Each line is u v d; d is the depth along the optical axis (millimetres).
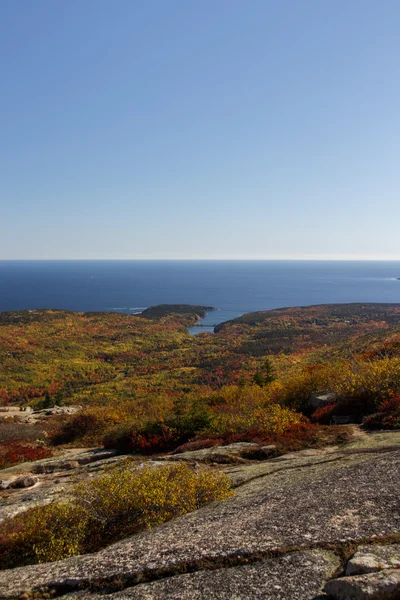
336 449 9281
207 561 3787
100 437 18375
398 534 3793
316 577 3275
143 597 3389
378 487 5152
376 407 12633
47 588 3916
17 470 12328
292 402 16562
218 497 6637
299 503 5043
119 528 6406
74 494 7379
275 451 9961
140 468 9008
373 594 2740
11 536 6496
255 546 3908
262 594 3156
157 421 14875
